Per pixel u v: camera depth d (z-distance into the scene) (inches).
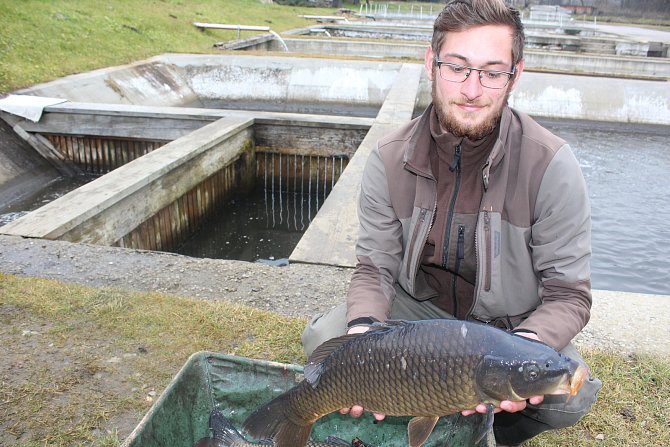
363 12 936.9
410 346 39.6
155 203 152.9
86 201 126.2
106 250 104.0
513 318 51.2
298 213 216.8
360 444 51.8
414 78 310.3
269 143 216.7
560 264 46.5
